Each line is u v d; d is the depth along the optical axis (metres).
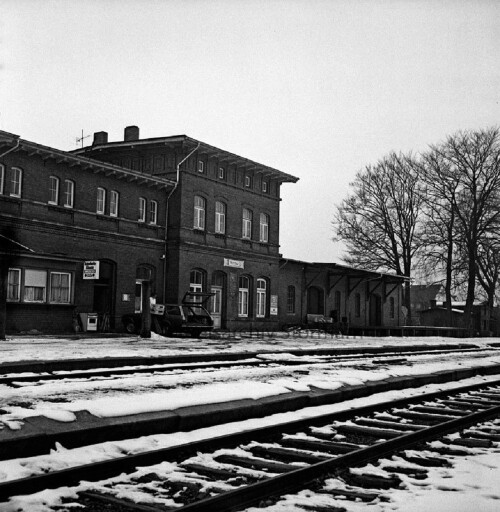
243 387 10.08
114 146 34.78
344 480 6.09
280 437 7.89
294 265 43.12
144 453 6.36
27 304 25.86
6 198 25.88
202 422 8.24
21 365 13.17
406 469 6.54
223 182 36.50
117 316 30.53
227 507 5.09
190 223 34.12
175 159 33.88
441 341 36.34
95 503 5.29
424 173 50.88
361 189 56.19
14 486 5.24
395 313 55.12
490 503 5.33
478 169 48.38
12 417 7.07
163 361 16.03
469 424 9.08
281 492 5.59
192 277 34.69
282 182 41.66
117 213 31.20
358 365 16.09
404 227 55.12
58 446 6.62
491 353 26.84
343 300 48.22
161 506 5.25
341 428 8.58
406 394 11.98
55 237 27.75
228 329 36.41
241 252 37.59
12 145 25.61
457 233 50.66
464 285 58.75
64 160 28.03
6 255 24.69
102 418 7.45
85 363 14.51
